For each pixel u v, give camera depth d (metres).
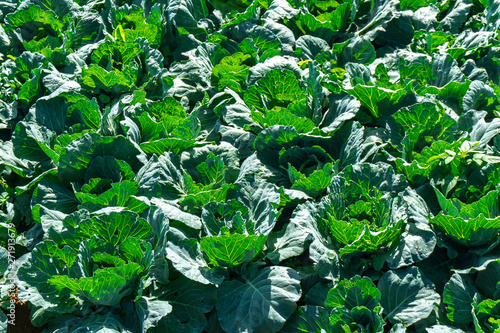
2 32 5.03
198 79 4.86
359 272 4.02
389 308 3.92
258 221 4.10
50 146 4.41
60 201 4.24
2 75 4.76
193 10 5.12
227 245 3.91
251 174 4.27
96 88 4.75
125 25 5.12
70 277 3.97
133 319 3.94
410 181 4.28
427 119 4.36
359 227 3.98
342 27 5.15
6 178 4.45
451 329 3.86
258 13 5.13
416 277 3.94
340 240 4.05
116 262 3.96
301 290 4.00
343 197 4.13
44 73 4.68
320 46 5.01
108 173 4.26
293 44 4.98
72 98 4.58
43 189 4.23
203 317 3.97
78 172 4.28
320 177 4.18
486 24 5.05
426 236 4.00
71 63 4.86
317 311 3.93
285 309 3.91
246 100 4.60
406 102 4.48
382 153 4.37
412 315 3.88
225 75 4.70
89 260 3.96
